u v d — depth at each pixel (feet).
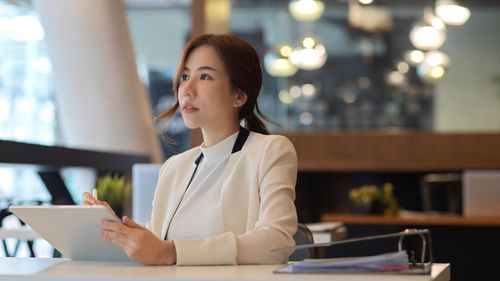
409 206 20.86
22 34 18.99
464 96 21.68
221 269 4.27
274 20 22.29
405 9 21.99
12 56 18.63
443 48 21.86
